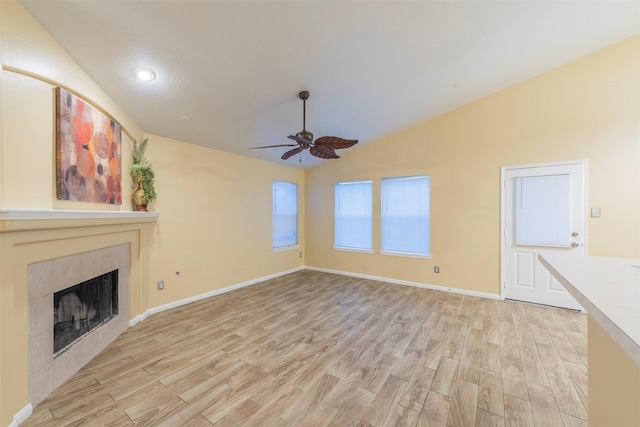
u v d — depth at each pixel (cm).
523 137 371
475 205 407
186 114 311
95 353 239
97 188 238
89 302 242
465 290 416
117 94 256
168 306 356
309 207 599
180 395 189
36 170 175
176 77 245
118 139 276
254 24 198
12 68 157
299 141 288
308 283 484
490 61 307
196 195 393
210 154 413
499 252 389
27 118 168
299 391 193
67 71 199
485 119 398
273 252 527
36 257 178
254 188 489
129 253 300
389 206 491
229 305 371
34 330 178
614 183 321
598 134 328
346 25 214
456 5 214
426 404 179
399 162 475
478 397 185
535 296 367
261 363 229
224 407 177
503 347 253
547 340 266
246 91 282
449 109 420
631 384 90
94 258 240
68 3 162
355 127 428
